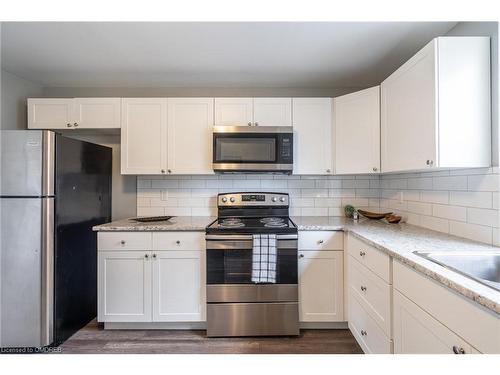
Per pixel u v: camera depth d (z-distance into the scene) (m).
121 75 2.46
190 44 1.93
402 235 1.67
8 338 1.79
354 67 2.30
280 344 1.92
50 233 1.81
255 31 1.78
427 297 1.05
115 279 2.08
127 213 2.71
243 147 2.29
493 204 1.37
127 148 2.38
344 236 2.06
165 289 2.08
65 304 1.96
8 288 1.78
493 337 0.76
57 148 1.85
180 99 2.39
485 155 1.37
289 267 2.01
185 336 2.04
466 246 1.36
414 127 1.57
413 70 1.57
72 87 2.72
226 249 2.00
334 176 2.70
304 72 2.40
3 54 2.08
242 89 2.73
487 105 1.36
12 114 2.43
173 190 2.70
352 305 1.91
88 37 1.84
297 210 2.70
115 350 1.86
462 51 1.36
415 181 2.06
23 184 1.76
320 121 2.39
